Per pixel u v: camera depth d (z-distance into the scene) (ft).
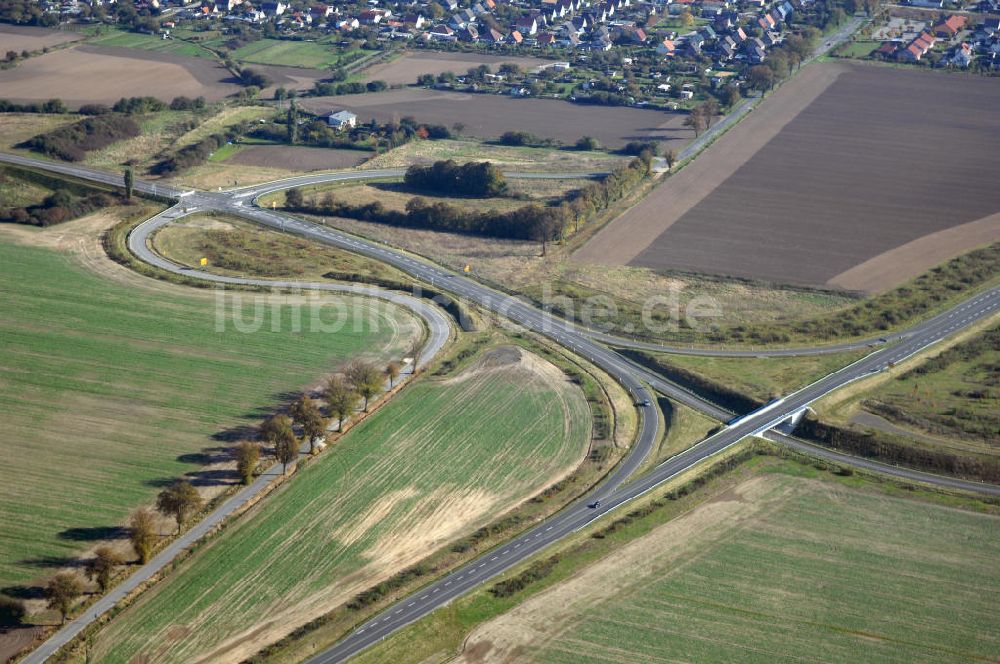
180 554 509.76
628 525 550.77
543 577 508.53
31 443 592.19
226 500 552.82
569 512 560.61
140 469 574.56
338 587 495.41
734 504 573.74
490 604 489.67
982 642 471.62
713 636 472.03
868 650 465.47
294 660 451.94
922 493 589.32
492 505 563.48
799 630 476.95
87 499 545.85
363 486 572.92
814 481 598.75
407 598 491.31
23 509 534.37
